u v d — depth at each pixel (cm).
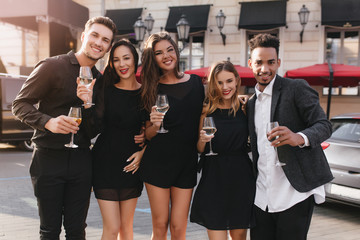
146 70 274
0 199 511
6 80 930
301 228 220
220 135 257
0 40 1459
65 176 238
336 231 396
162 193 273
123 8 1373
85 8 1349
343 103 1198
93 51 245
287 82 228
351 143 446
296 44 1236
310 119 215
